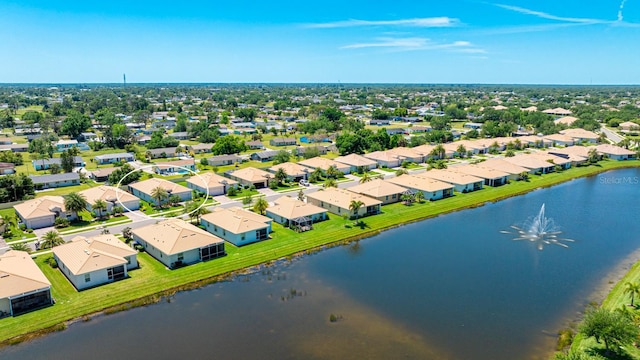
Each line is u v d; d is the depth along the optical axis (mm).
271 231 80188
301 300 55562
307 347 45656
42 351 45062
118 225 82500
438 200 103375
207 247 67000
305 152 151750
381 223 86062
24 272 54438
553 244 76312
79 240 66312
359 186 104188
